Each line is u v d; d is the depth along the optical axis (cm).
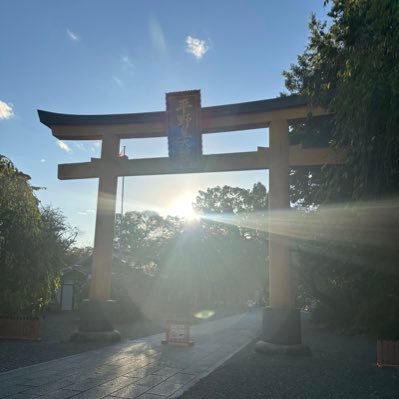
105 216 1502
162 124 1502
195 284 4803
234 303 6169
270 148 1358
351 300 2188
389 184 798
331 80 1081
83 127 1573
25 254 1641
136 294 3098
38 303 1742
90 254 3906
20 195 1689
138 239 6125
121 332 1922
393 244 1035
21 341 1461
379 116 737
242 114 1395
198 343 1600
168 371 1001
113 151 1537
